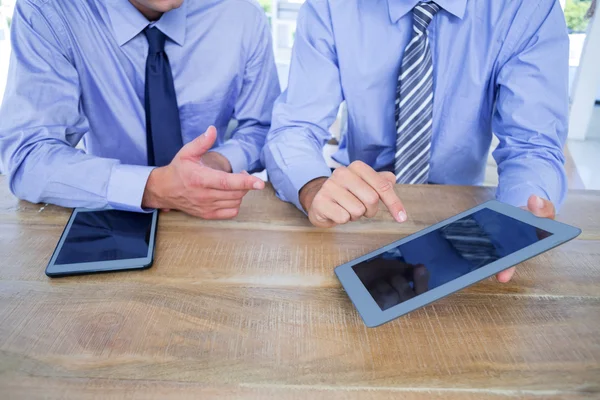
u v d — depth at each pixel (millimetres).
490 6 1050
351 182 742
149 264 655
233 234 759
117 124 1250
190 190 781
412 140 1080
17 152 917
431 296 534
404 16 1083
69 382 456
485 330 534
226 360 487
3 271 644
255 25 1298
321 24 1132
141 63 1170
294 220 812
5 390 446
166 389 449
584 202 886
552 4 1021
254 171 1314
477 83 1103
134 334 524
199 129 1342
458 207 858
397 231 770
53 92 1037
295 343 513
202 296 595
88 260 662
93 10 1107
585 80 3314
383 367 479
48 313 558
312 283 625
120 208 832
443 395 443
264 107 1361
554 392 448
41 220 800
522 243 577
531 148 954
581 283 625
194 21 1207
